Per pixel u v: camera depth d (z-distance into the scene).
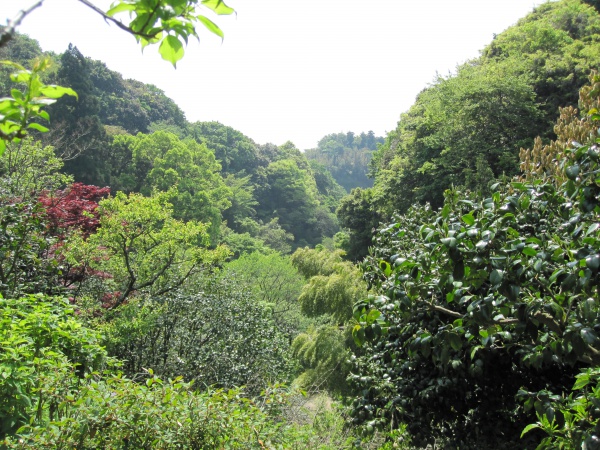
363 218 23.12
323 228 53.94
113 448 2.99
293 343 9.38
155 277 8.68
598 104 5.15
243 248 33.81
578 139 5.02
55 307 4.45
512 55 19.66
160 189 32.88
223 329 7.88
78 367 4.51
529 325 2.60
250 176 52.19
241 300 8.73
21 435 2.90
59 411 3.38
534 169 5.11
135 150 34.69
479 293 3.22
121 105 47.47
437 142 17.44
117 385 3.34
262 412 3.89
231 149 56.88
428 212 5.13
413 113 24.30
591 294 2.39
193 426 3.15
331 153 104.44
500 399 4.32
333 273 9.51
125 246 8.53
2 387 3.18
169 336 7.80
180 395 3.34
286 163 57.25
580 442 2.23
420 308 3.81
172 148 35.34
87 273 8.60
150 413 3.09
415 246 4.32
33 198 8.45
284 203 54.31
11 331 3.64
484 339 2.92
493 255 2.56
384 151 28.12
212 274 9.23
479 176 14.44
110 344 6.86
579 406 2.32
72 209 9.21
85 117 26.19
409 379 4.43
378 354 4.78
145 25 0.99
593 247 2.24
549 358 2.84
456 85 17.39
